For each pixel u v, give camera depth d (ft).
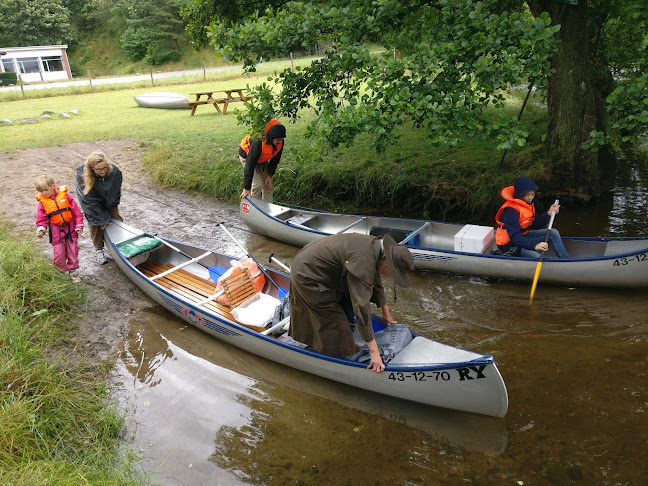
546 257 19.86
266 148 24.73
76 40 166.71
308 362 14.57
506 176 26.03
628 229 23.68
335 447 12.52
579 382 14.17
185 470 11.91
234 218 28.25
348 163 30.09
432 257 20.84
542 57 17.61
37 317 17.34
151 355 16.34
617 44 29.68
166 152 36.73
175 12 158.61
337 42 21.84
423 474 11.60
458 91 18.94
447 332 16.92
